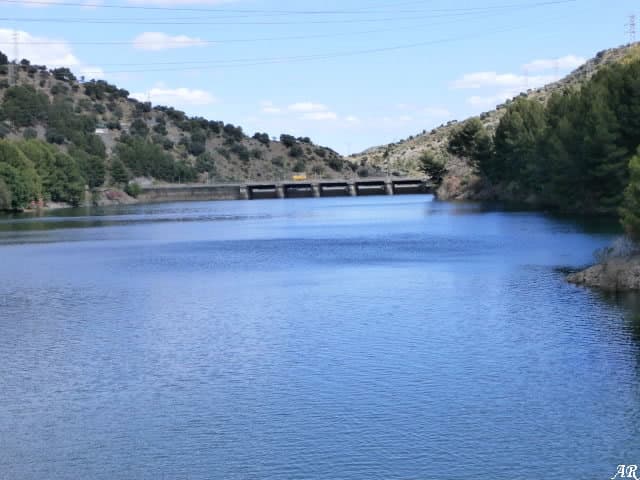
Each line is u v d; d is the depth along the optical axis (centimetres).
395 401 4191
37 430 3934
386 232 13788
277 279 8256
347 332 5669
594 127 13762
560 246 10244
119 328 5988
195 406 4203
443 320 5950
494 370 4659
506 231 12650
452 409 4059
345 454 3572
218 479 3372
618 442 3638
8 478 3419
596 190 14612
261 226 16738
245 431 3850
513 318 5931
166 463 3534
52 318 6400
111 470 3481
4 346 5481
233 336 5650
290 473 3403
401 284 7638
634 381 4419
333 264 9394
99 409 4203
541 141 17575
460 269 8538
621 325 5619
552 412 3991
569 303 6397
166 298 7231
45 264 9994
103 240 13550
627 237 7512
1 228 16788
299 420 3966
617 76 15012
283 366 4862
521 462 3459
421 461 3484
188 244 12550
